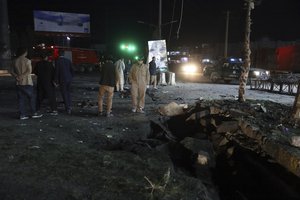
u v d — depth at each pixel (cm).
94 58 3578
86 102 1198
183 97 1450
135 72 1009
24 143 621
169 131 881
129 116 962
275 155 575
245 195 578
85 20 4206
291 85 1714
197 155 634
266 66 3272
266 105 1005
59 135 706
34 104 878
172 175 492
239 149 692
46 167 499
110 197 411
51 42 4484
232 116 845
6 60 2911
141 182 458
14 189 421
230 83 2381
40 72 911
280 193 534
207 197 450
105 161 533
